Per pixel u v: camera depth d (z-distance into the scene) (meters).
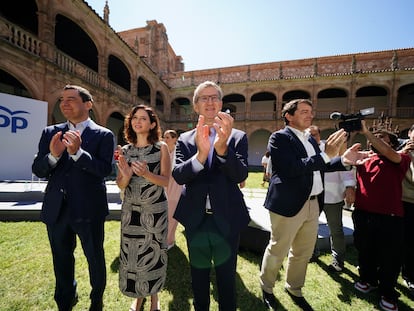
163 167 1.99
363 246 2.47
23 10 11.42
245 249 3.56
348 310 2.20
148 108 2.03
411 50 21.11
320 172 2.22
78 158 1.60
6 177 7.72
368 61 22.72
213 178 1.59
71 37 14.20
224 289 1.63
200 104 1.69
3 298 2.20
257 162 27.23
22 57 9.09
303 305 2.22
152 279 1.89
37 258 2.97
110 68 19.66
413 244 2.52
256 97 27.61
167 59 29.64
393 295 2.20
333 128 22.39
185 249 3.50
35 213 4.60
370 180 2.38
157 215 1.95
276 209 2.05
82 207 1.74
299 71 25.08
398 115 20.98
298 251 2.24
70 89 1.85
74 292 2.11
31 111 8.22
